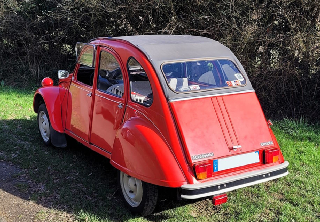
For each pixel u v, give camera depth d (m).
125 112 4.32
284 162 4.30
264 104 8.09
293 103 7.91
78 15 10.51
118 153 4.11
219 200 3.82
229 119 4.13
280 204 4.53
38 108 6.43
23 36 11.34
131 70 4.34
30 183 4.98
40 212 4.26
